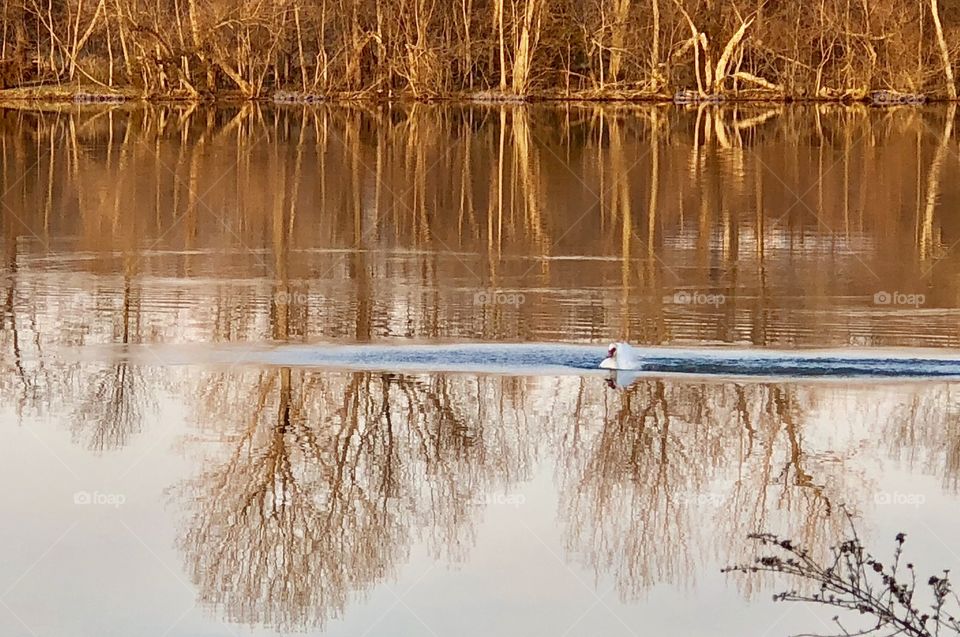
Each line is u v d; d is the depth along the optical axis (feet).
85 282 140.56
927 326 122.11
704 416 96.84
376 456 89.66
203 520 79.46
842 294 137.59
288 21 496.64
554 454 90.27
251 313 125.49
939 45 453.17
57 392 100.99
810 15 467.52
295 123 359.66
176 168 249.34
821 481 83.56
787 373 106.01
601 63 477.36
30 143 294.05
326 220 188.55
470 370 106.63
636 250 165.58
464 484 84.53
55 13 517.55
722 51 477.36
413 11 480.64
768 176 241.14
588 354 111.14
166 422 95.20
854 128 341.82
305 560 74.59
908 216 194.90
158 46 474.49
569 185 229.04
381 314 125.29
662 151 284.41
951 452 88.79
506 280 144.25
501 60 482.28
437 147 292.20
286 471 86.28
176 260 154.51
